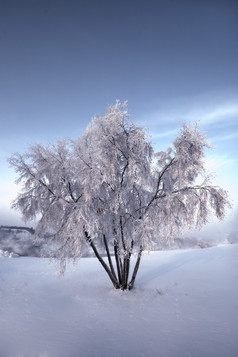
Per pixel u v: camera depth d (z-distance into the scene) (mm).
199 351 4430
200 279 10234
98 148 8398
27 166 9469
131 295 8508
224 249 16531
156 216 8844
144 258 16438
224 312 6430
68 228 8352
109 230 9227
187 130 8406
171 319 6094
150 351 4484
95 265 15047
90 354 4383
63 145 9344
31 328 5602
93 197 8617
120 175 8992
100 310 6977
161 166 9383
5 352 4465
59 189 9312
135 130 8680
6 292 8922
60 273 8945
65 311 6922
